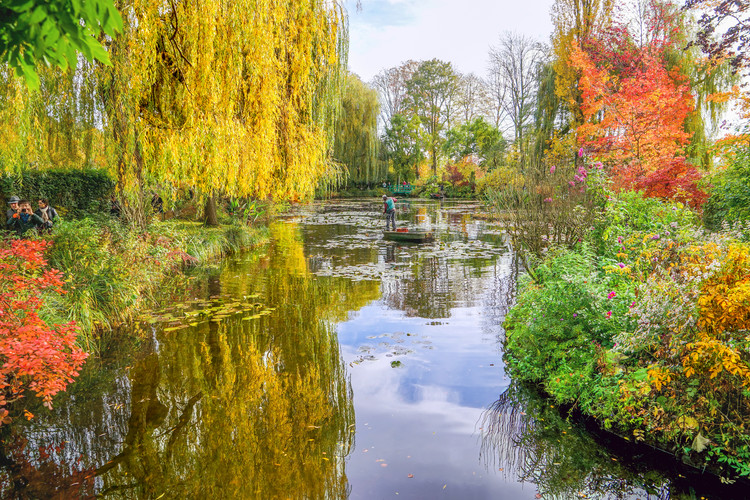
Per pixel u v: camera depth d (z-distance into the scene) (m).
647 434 3.85
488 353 5.78
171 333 6.36
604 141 13.30
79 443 3.76
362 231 19.17
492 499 3.13
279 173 11.29
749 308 3.14
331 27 11.44
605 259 5.48
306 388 4.81
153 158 8.02
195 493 3.14
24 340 3.78
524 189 8.91
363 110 35.72
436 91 54.25
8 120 6.69
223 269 10.91
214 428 4.01
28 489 3.17
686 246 4.45
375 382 4.96
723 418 3.54
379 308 7.72
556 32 23.23
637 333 3.91
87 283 6.46
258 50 8.85
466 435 3.99
